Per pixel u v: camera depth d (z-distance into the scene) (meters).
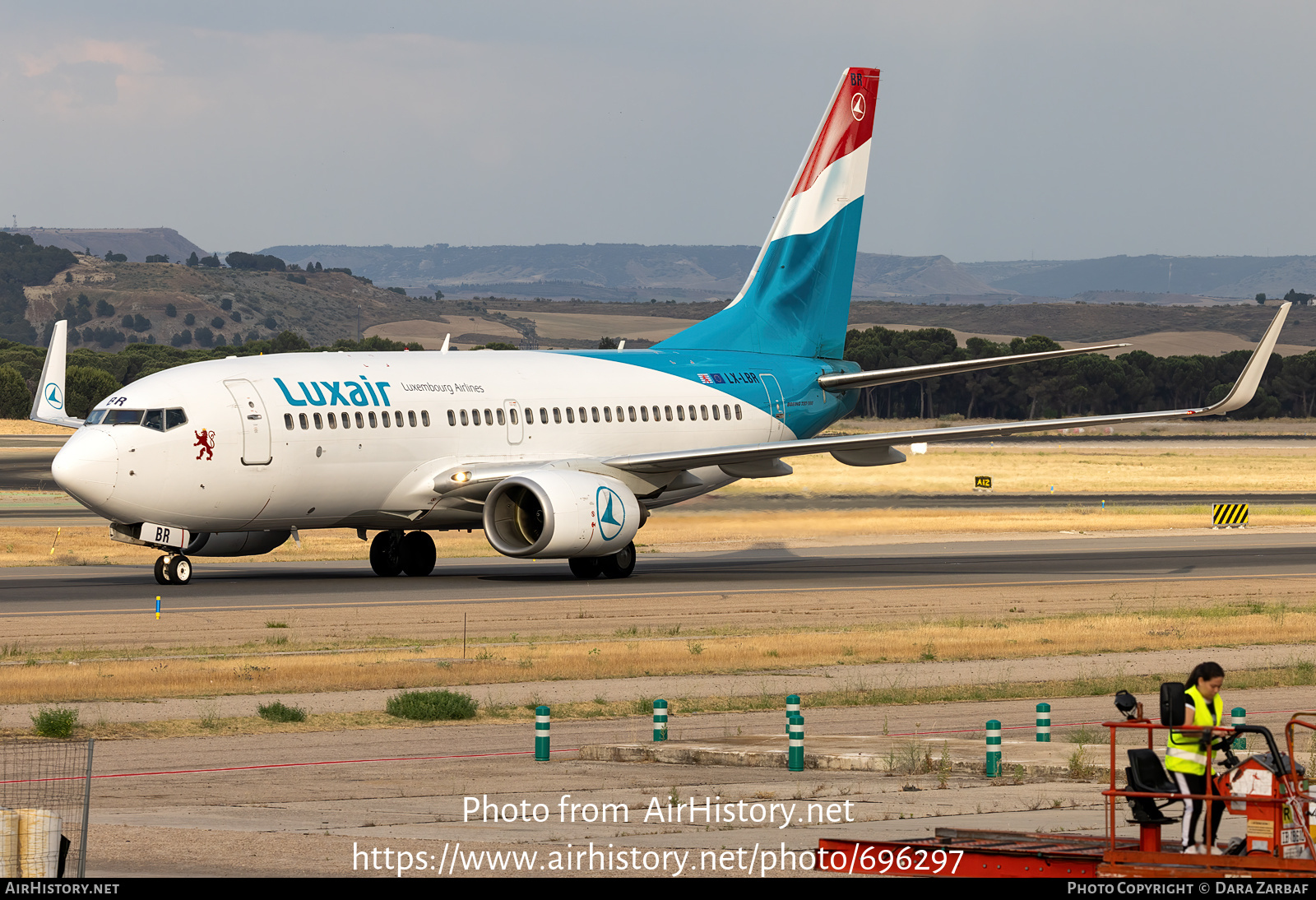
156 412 126.88
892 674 90.06
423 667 88.44
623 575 146.62
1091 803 55.25
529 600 126.00
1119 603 126.44
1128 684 86.44
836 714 77.19
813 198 170.25
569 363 153.50
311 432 132.12
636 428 153.12
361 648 96.25
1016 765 61.84
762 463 163.12
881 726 73.81
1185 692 43.94
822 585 139.75
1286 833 40.62
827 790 58.34
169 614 113.50
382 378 139.00
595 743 68.88
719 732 71.88
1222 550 179.88
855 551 179.75
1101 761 63.22
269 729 71.31
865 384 165.50
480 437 142.25
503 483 136.00
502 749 67.50
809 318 171.25
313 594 128.75
